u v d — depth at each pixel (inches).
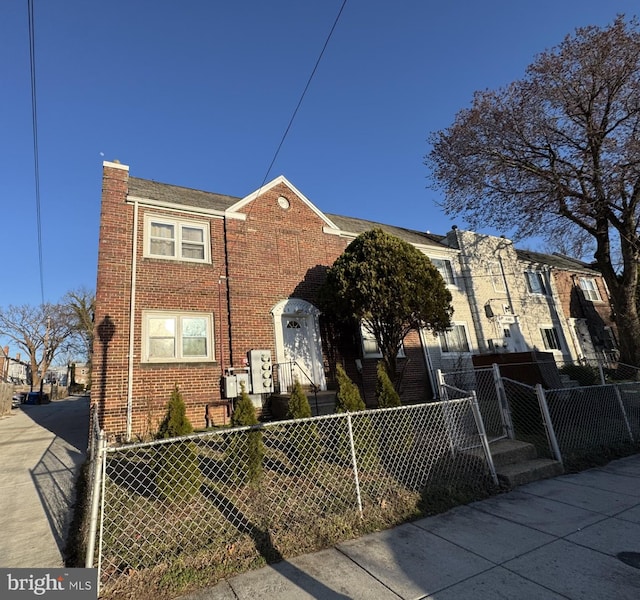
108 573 125.3
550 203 577.9
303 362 457.4
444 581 117.0
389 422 227.8
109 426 335.3
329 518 159.2
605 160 513.0
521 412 316.2
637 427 309.7
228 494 187.2
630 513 162.6
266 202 488.1
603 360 780.6
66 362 2241.6
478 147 593.3
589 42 502.6
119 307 368.2
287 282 471.2
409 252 423.5
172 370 374.3
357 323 459.2
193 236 437.1
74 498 206.5
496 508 175.9
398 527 159.0
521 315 737.0
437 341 587.5
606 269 595.8
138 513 169.6
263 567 130.1
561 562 124.8
